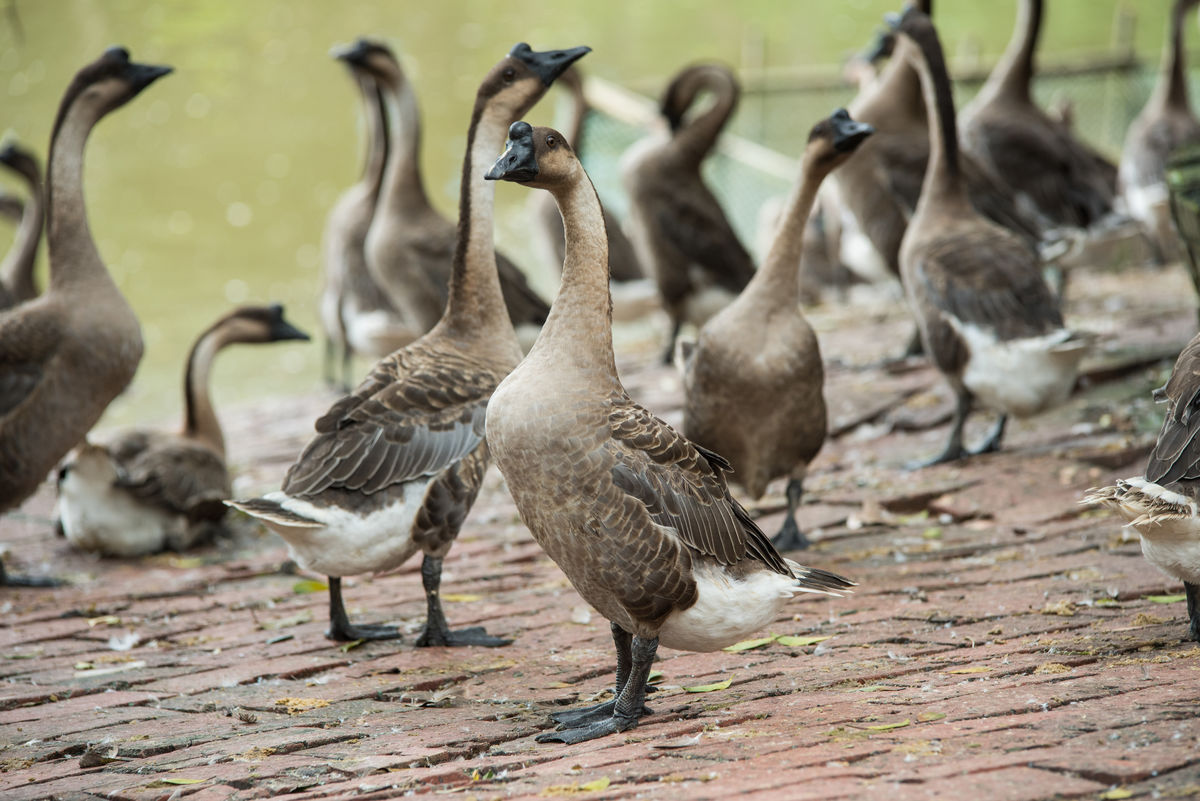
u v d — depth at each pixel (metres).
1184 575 7.06
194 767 6.61
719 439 10.78
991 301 12.20
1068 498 11.48
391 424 8.80
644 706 7.16
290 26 50.59
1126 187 21.62
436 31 50.72
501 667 8.43
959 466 12.77
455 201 32.41
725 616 6.93
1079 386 14.51
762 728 6.55
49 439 11.65
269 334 14.20
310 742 6.96
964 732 6.10
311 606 10.31
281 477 14.93
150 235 31.38
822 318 20.48
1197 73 26.83
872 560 10.41
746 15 53.88
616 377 7.03
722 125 18.06
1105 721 6.05
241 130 39.97
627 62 46.19
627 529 6.62
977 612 8.68
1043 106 26.67
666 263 18.08
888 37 18.73
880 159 16.16
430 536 8.88
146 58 45.69
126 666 8.87
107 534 12.12
